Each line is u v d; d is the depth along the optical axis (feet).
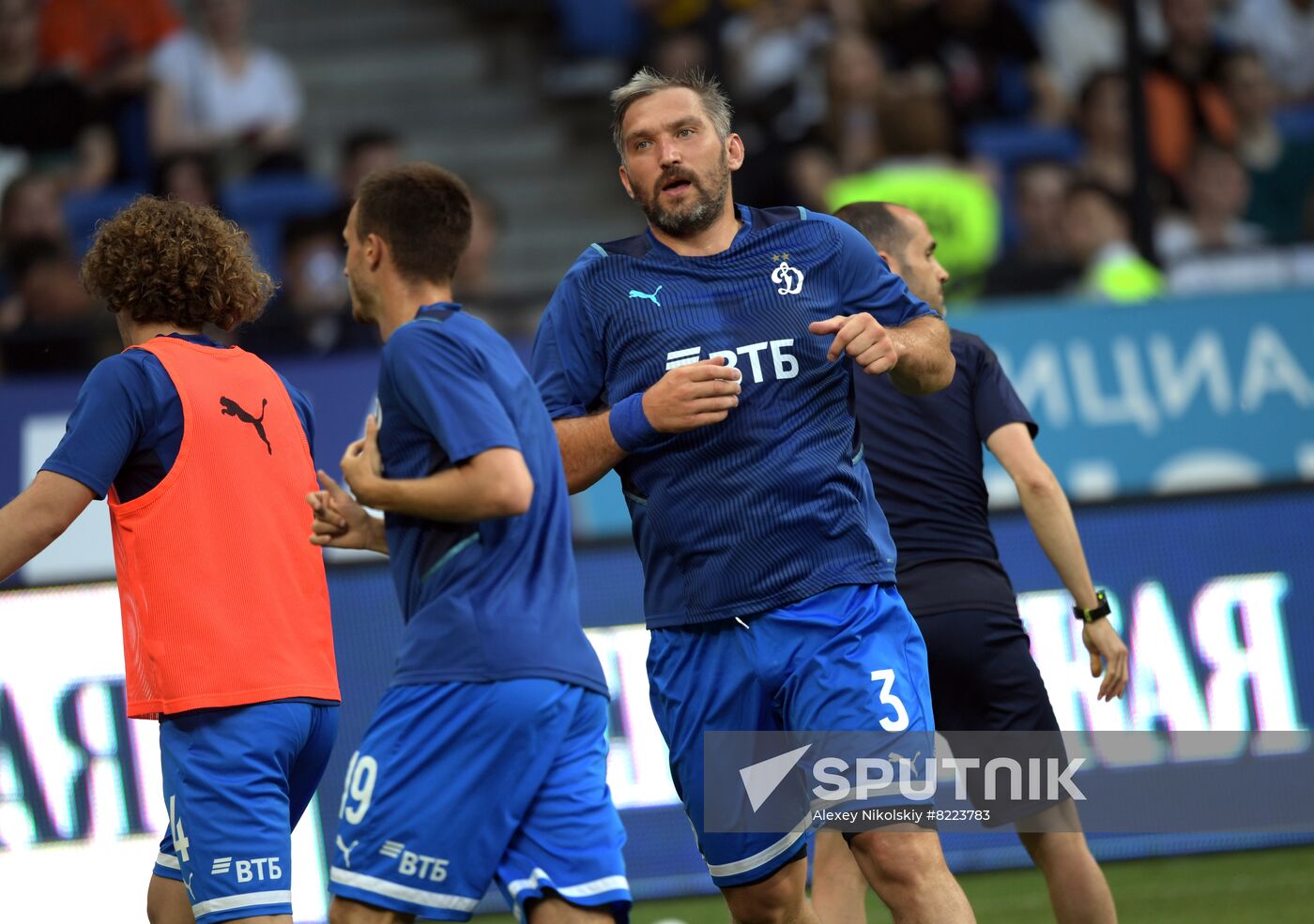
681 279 42.83
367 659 70.85
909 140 121.90
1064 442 97.55
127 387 40.34
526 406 37.81
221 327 43.73
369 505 36.52
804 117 125.49
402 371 36.52
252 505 41.42
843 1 130.72
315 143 143.23
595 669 37.76
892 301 44.21
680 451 41.88
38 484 39.55
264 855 39.75
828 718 40.91
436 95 145.69
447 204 38.68
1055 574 71.10
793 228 43.68
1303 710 71.15
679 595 42.75
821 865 50.26
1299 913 60.75
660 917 66.49
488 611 36.42
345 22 149.48
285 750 40.81
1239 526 72.49
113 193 128.06
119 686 67.15
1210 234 126.62
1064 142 129.49
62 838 66.18
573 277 43.83
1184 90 128.36
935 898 39.60
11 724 66.64
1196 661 71.31
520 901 36.47
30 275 113.70
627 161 43.27
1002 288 107.65
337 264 115.03
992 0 131.44
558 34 148.05
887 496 49.01
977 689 48.11
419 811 36.09
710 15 115.34
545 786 36.78
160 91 130.00
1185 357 99.45
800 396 42.16
